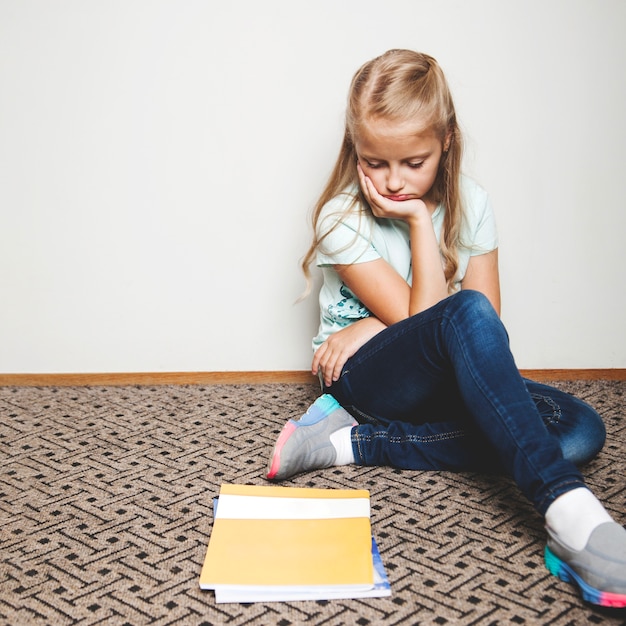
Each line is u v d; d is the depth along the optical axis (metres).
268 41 1.63
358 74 1.34
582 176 1.70
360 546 1.09
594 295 1.76
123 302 1.76
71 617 0.98
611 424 1.53
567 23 1.63
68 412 1.62
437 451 1.32
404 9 1.62
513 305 1.76
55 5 1.61
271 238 1.72
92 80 1.65
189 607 1.00
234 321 1.77
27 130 1.67
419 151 1.28
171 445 1.46
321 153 1.68
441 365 1.23
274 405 1.65
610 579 0.95
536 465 1.02
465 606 0.99
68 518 1.20
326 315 1.50
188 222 1.72
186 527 1.17
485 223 1.45
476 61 1.64
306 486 1.30
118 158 1.68
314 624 0.96
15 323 1.77
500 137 1.67
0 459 1.40
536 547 1.11
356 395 1.37
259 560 1.06
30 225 1.72
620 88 1.66
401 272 1.44
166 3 1.62
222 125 1.67
